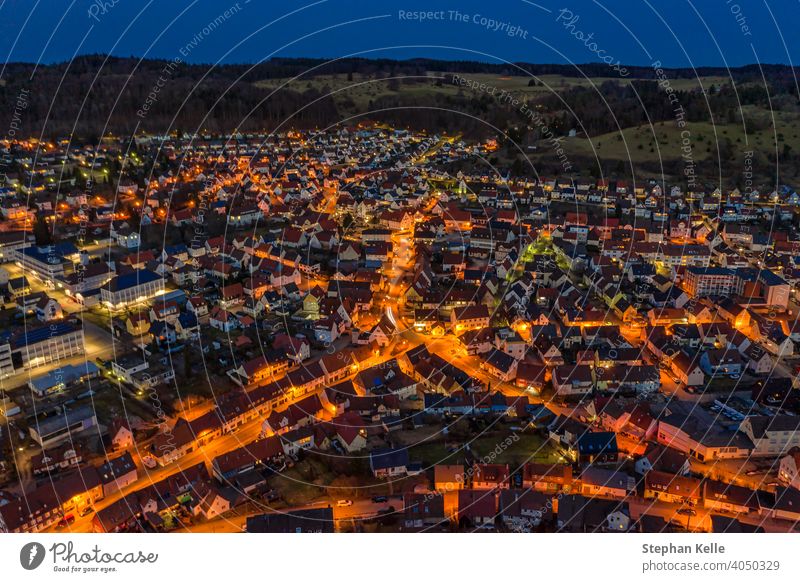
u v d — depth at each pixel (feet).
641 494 399.03
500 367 534.37
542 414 474.08
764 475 413.80
